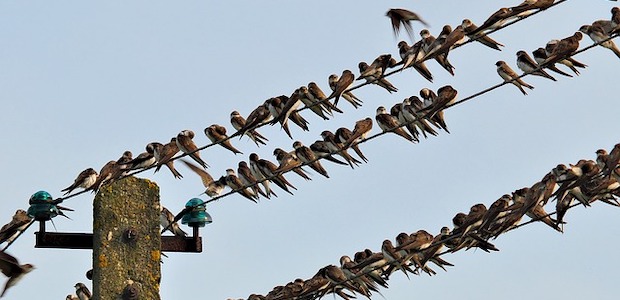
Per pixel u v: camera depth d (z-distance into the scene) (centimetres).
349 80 1881
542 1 1658
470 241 1814
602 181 1703
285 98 1961
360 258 1995
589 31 1972
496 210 1755
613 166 1684
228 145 2020
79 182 1953
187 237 1633
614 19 1945
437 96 1952
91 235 1577
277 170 1984
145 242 1409
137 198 1420
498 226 1770
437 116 1959
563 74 1778
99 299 1386
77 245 1577
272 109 1947
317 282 1938
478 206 1808
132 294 1388
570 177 1700
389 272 1898
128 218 1412
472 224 1794
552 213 1700
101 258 1396
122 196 1417
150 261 1406
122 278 1395
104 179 1952
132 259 1402
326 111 1938
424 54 1986
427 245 1844
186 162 2020
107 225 1406
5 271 1041
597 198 1702
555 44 2019
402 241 1939
